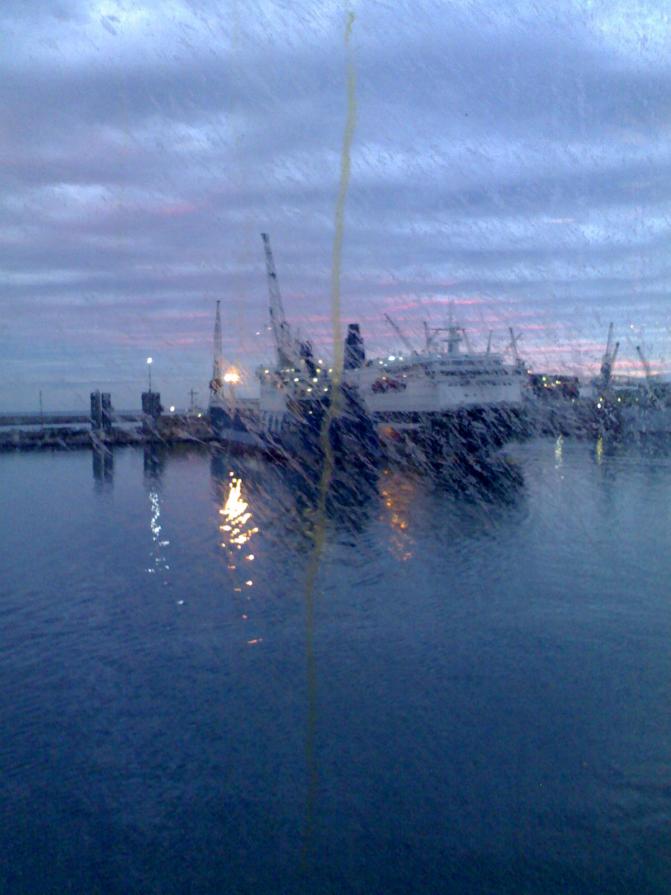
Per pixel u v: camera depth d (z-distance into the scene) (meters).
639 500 22.00
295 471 28.88
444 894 6.64
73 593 14.70
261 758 8.62
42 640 12.30
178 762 8.55
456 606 13.50
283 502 23.45
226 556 17.22
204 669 11.03
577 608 13.31
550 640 11.87
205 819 7.54
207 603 13.98
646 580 14.76
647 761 8.39
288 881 6.83
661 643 11.66
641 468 27.06
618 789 7.91
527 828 7.38
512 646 11.62
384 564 16.22
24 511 23.09
